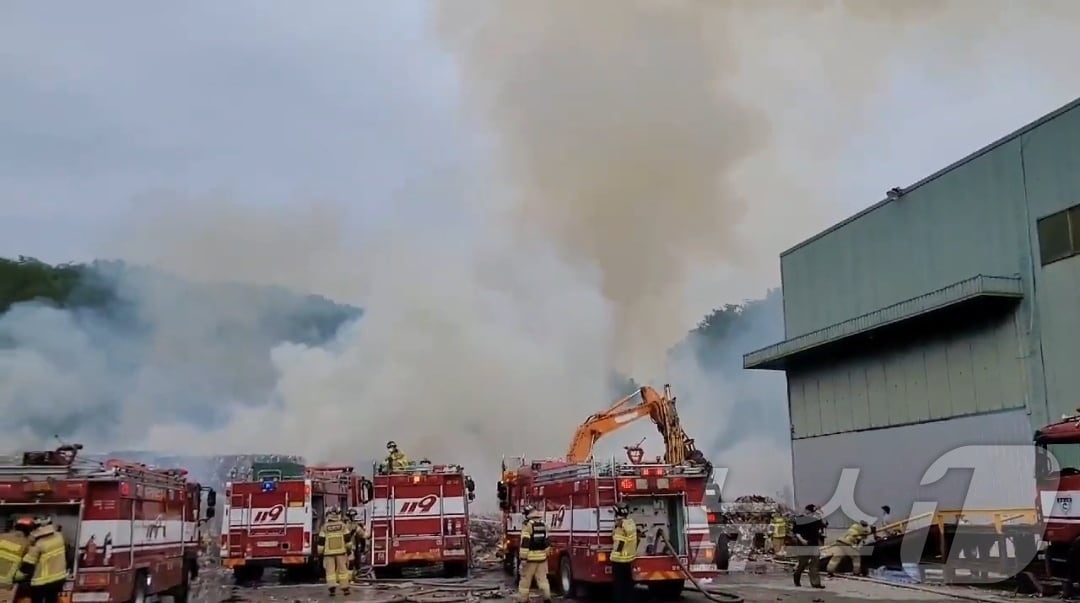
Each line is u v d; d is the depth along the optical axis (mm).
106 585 9883
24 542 9492
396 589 15922
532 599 13898
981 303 19969
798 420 27812
